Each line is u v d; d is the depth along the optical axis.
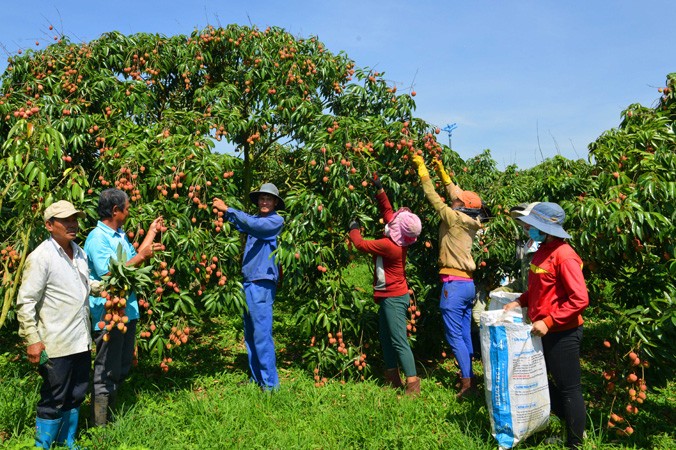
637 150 3.80
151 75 6.02
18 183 3.47
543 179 5.86
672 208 3.33
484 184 8.27
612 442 3.22
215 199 4.20
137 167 4.30
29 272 2.76
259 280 4.18
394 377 4.39
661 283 3.61
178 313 4.23
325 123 4.98
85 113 5.01
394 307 4.16
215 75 6.77
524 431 3.00
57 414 2.88
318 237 4.73
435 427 3.47
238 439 3.22
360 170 4.50
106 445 2.96
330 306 4.55
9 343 5.26
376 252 4.14
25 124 3.44
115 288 3.14
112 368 3.31
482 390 4.29
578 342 3.04
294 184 5.62
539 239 3.18
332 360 4.46
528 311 3.20
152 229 3.65
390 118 5.38
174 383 4.23
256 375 4.32
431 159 4.87
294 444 3.15
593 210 3.42
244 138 6.21
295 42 6.74
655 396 4.07
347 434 3.32
